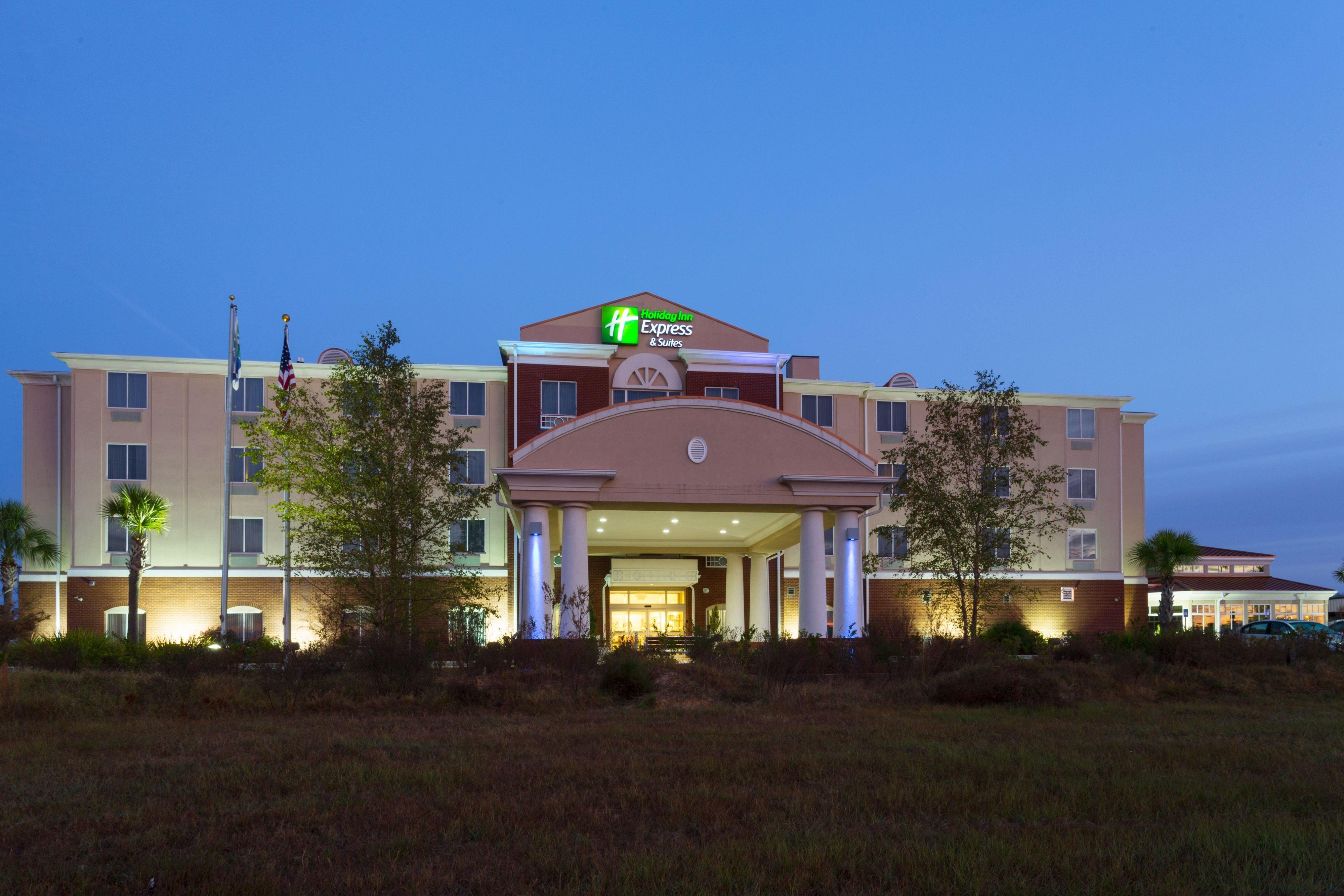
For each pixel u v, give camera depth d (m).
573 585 25.47
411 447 25.83
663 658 22.69
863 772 10.63
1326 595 52.22
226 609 31.00
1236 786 9.73
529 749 12.34
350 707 17.31
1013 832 8.07
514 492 25.34
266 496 38.50
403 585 25.44
